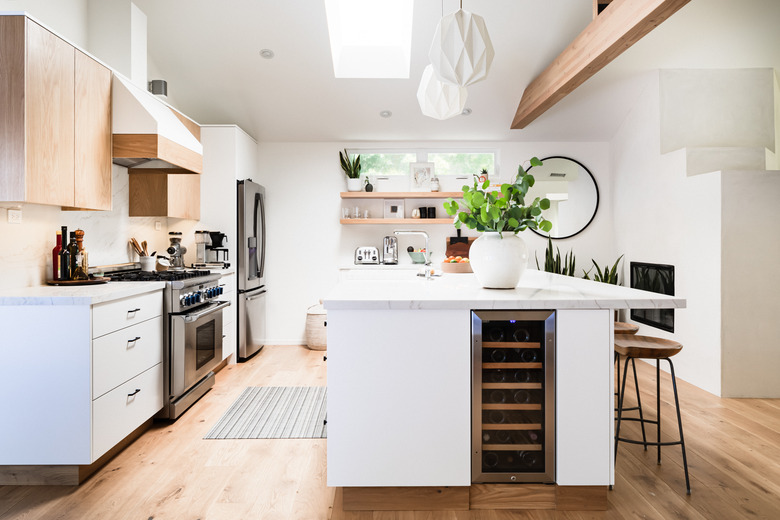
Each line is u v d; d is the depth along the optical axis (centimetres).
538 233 548
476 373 200
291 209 547
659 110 439
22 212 270
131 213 390
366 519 198
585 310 200
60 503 210
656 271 447
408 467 200
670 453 262
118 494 218
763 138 439
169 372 309
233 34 397
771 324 356
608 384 200
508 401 205
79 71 266
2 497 215
